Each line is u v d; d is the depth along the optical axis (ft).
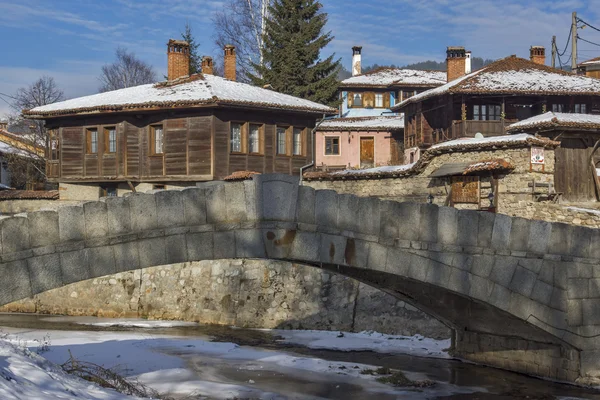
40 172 154.92
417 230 39.63
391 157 141.90
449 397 42.83
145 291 82.12
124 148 106.32
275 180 36.37
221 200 35.50
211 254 35.14
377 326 66.69
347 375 49.34
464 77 119.14
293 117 108.58
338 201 37.78
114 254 33.42
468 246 40.65
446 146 74.18
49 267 32.32
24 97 179.52
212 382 46.42
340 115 166.30
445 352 58.29
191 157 100.94
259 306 73.36
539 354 47.65
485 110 113.70
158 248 34.12
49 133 115.96
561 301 42.16
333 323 69.21
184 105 98.73
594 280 42.98
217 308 76.28
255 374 49.70
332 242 37.63
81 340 63.36
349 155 142.10
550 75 115.65
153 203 34.09
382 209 38.91
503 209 67.62
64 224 32.63
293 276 72.33
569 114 82.84
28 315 86.94
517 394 42.80
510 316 42.73
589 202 76.64
